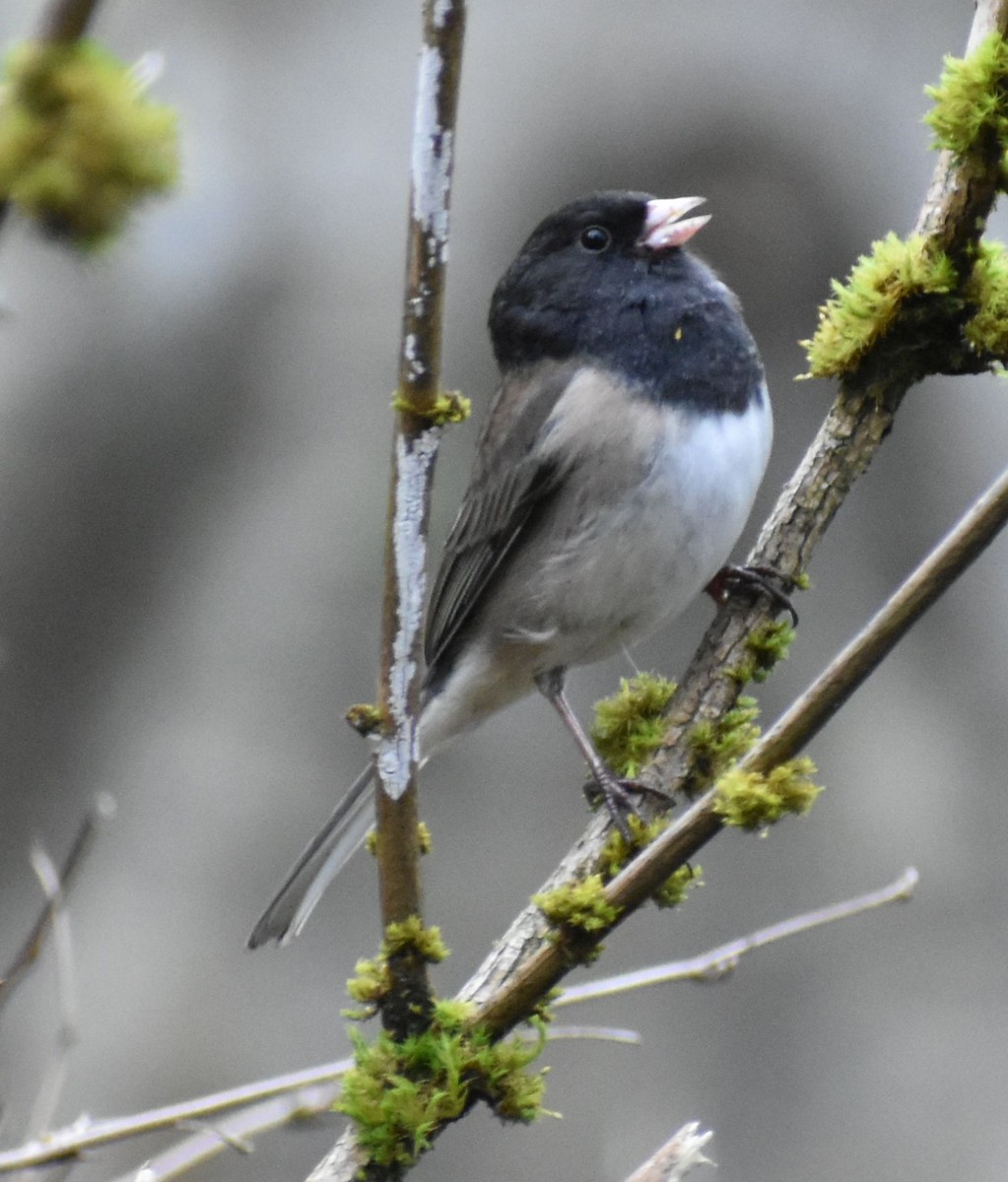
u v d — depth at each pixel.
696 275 7.80
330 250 12.05
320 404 11.91
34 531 11.84
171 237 11.88
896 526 11.40
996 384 11.38
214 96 12.10
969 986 10.48
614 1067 10.42
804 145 11.51
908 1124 10.23
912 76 11.57
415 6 12.23
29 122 3.58
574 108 11.73
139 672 11.70
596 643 7.89
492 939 10.77
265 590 11.65
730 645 6.13
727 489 7.47
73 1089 10.36
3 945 10.92
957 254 5.72
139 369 11.94
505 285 8.20
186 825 11.22
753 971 10.59
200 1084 10.47
